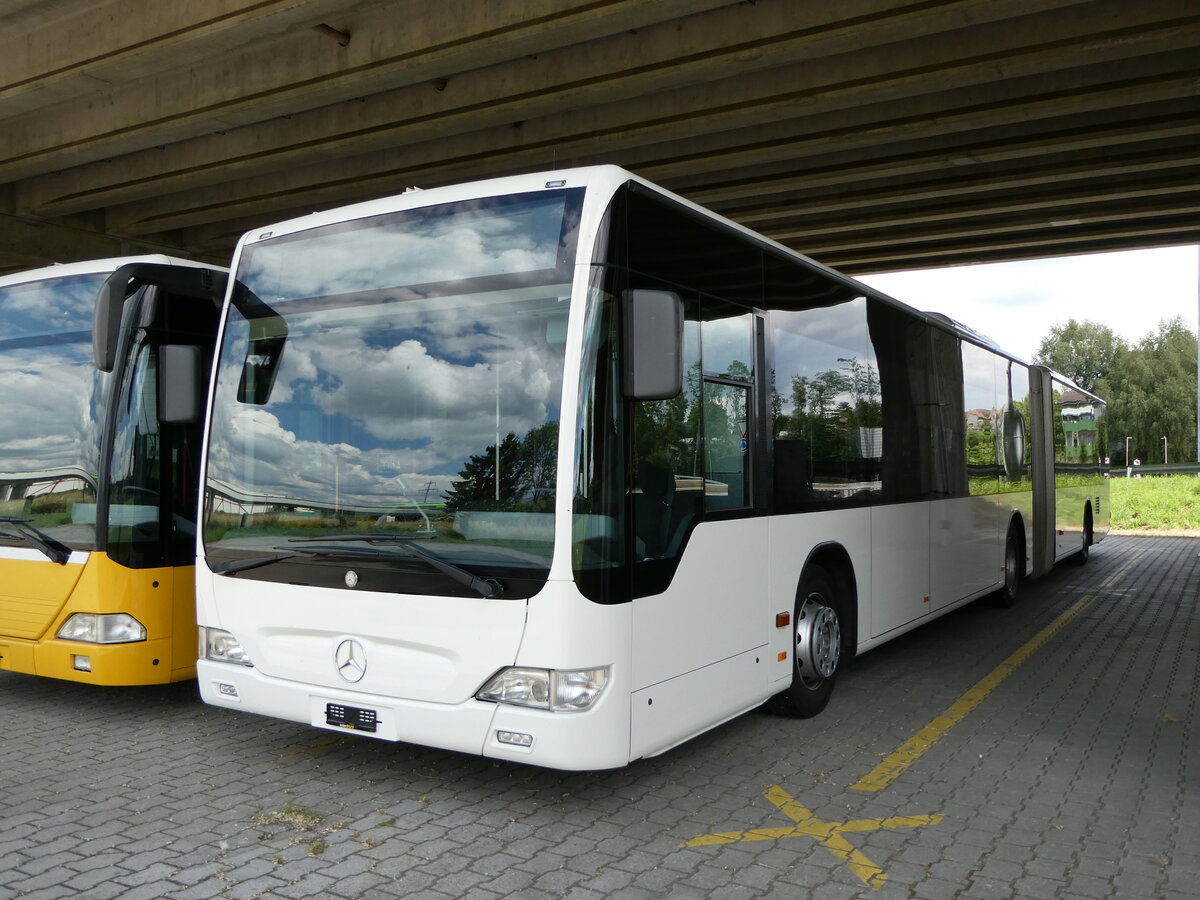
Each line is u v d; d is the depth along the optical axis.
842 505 6.70
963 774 5.36
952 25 9.07
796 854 4.27
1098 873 4.08
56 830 4.50
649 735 4.50
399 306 4.79
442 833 4.49
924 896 3.87
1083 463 16.27
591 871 4.09
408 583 4.52
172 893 3.86
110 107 12.82
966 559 9.48
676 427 4.84
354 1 8.91
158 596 6.27
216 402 5.31
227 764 5.50
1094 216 15.96
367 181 14.61
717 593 5.12
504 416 4.42
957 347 9.42
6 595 6.47
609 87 10.56
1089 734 6.15
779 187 14.07
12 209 17.06
